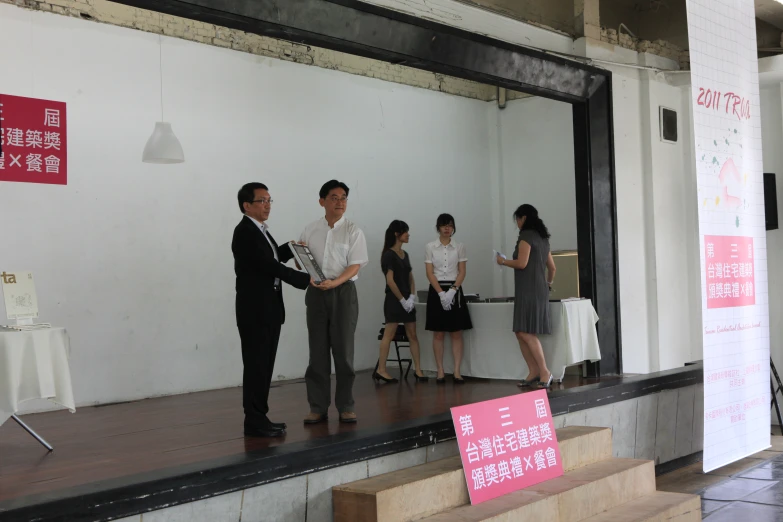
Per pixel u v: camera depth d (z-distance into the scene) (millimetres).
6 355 4094
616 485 4926
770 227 8227
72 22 6367
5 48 6000
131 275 6695
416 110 9219
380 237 8742
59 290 6258
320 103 8219
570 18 7727
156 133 5938
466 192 9773
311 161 8117
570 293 9141
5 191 5996
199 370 7125
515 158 9945
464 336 7336
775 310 8461
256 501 3680
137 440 4629
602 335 7031
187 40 7121
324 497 3971
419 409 5496
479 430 4461
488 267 9984
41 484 3494
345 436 4246
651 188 7734
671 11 8711
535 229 6410
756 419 6109
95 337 6445
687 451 6879
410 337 7406
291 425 4898
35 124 6133
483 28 6684
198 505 3459
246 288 4523
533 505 4262
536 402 4895
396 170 8961
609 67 7445
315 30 4883
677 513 4867
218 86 7348
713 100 5730
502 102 10039
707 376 5609
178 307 7000
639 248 7645
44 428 5254
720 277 5758
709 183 5660
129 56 6723
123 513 3199
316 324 4953
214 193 7297
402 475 4203
